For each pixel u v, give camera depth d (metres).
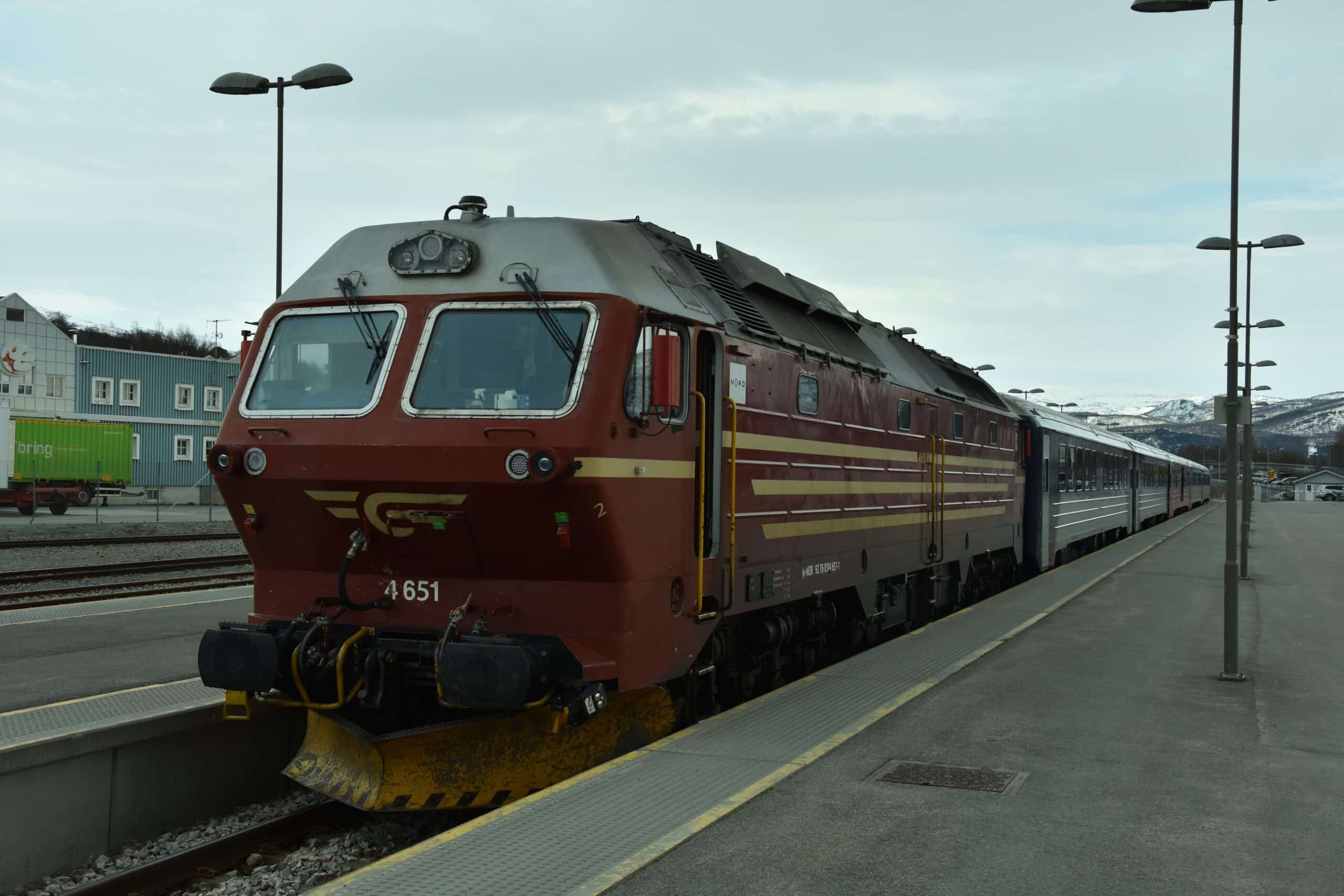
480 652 6.80
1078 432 25.23
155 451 54.94
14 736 7.22
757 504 9.22
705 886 5.07
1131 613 14.60
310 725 8.25
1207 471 79.56
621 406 7.14
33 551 24.61
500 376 7.27
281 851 7.64
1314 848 5.64
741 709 8.62
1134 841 5.71
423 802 7.41
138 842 7.80
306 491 7.45
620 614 7.27
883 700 8.98
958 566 16.30
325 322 7.79
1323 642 12.32
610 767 6.95
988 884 5.13
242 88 18.98
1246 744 7.73
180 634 12.38
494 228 7.82
